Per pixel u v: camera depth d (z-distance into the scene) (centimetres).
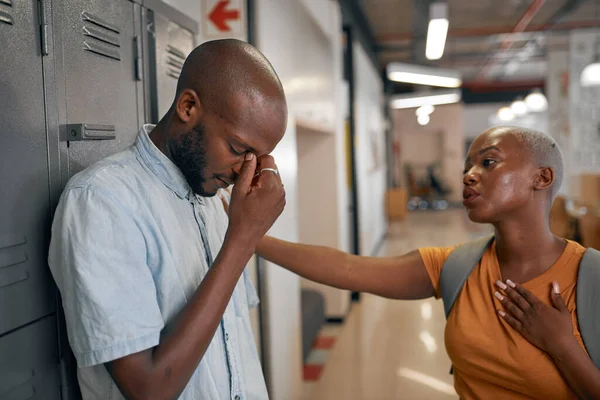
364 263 179
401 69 766
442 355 430
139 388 97
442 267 166
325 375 396
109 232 99
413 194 1728
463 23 923
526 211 148
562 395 139
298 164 537
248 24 275
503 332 146
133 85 162
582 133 923
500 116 1561
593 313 136
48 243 120
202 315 101
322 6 471
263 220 108
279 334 304
